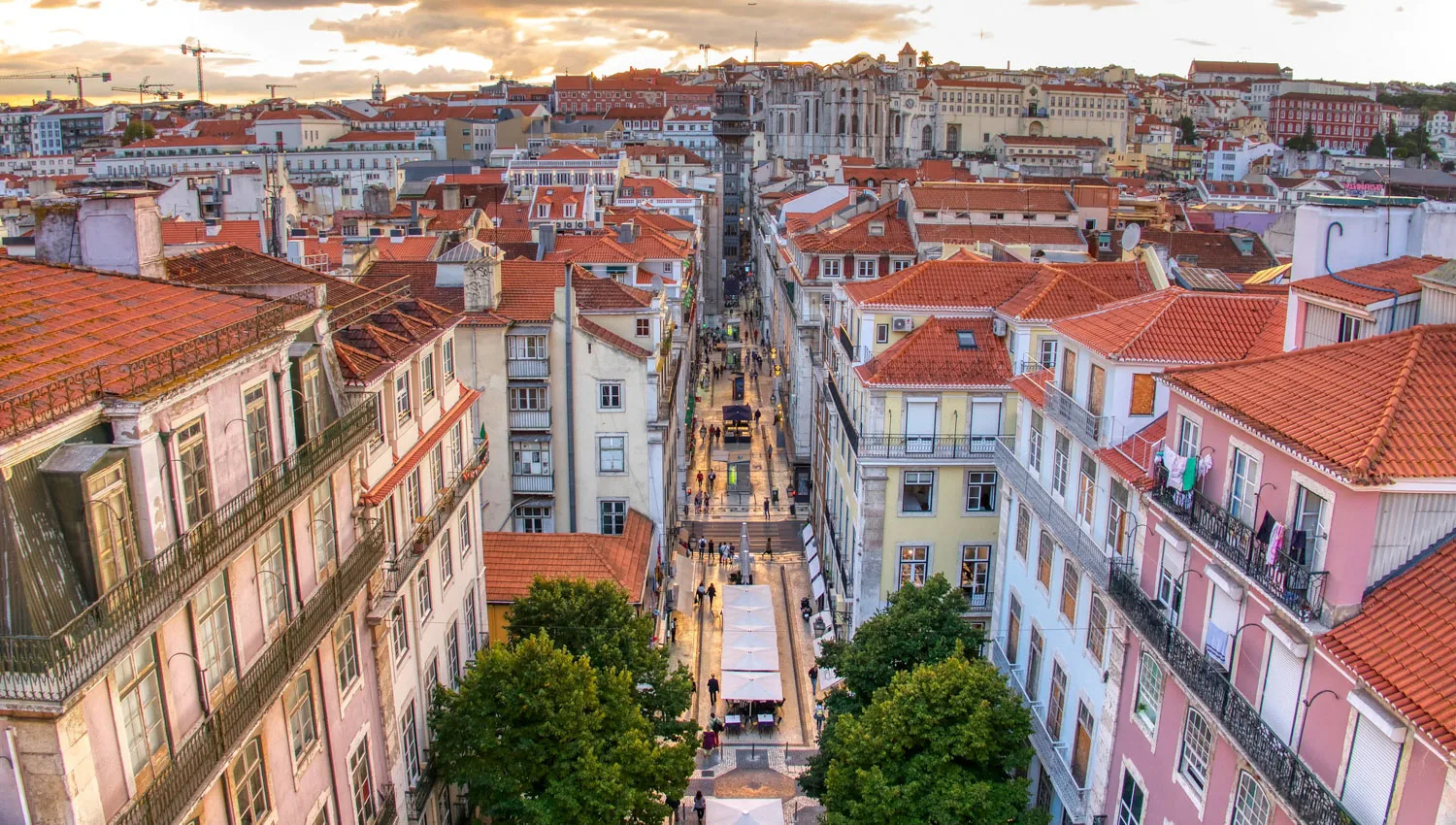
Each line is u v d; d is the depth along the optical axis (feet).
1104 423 88.89
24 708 42.45
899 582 133.18
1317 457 58.08
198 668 55.52
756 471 236.02
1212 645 70.69
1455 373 62.34
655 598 150.82
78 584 46.39
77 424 47.11
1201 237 229.86
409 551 88.07
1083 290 127.65
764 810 103.50
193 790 52.47
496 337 143.23
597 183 385.09
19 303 57.82
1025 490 109.29
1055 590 101.45
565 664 85.30
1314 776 57.31
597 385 147.33
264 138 597.11
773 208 402.11
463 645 108.06
